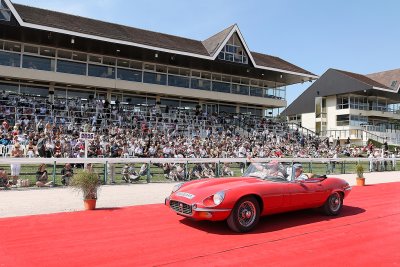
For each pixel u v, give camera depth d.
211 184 7.05
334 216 7.97
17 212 7.90
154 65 34.41
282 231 6.57
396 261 5.00
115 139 20.61
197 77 36.81
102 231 6.44
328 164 19.83
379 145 44.69
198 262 4.87
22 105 23.94
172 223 7.09
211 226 6.87
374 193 11.96
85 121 24.80
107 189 11.94
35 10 29.03
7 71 27.20
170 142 22.20
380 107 56.69
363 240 6.03
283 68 37.94
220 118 33.59
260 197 6.64
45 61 29.17
